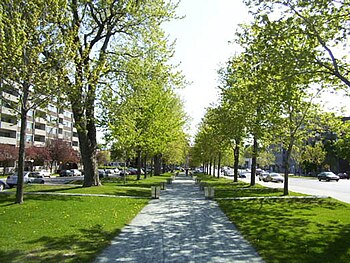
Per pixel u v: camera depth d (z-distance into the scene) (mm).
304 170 93688
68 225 11945
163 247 9461
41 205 15969
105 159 95562
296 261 8109
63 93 15703
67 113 101312
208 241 10266
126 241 10133
